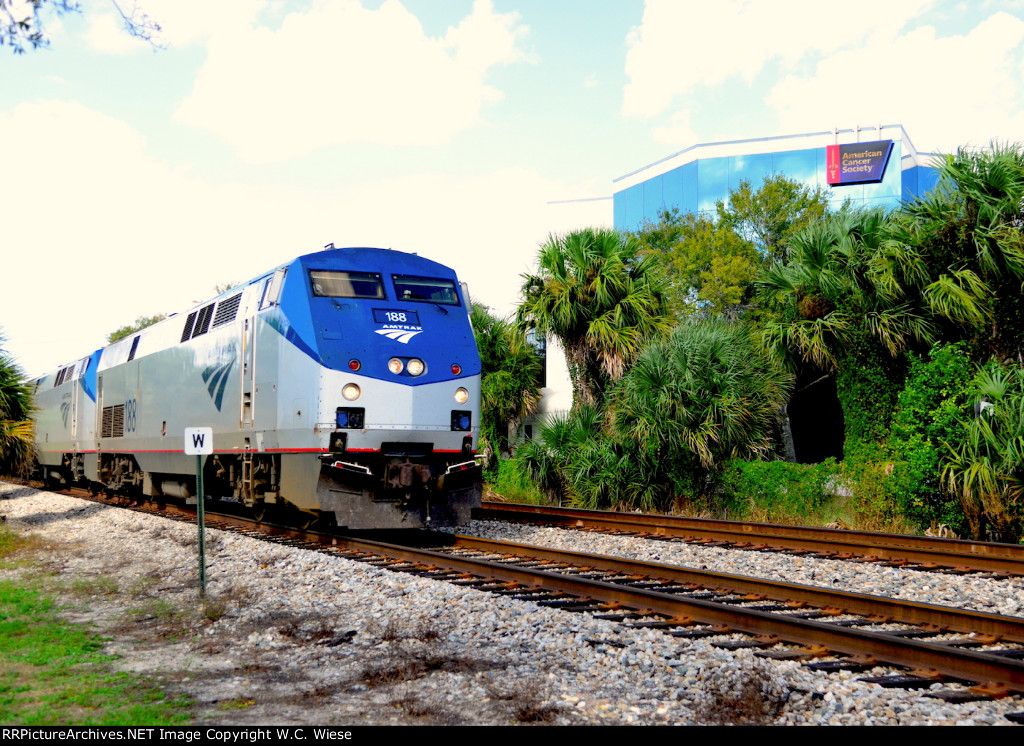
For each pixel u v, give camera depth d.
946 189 14.33
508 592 8.20
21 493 24.16
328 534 12.02
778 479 15.03
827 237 15.38
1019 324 13.81
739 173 44.59
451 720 4.73
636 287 18.88
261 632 6.72
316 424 10.73
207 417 14.27
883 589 8.66
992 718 4.68
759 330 16.84
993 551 10.80
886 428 14.30
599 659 5.87
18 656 5.89
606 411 17.91
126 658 5.99
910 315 14.17
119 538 12.93
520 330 19.62
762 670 5.35
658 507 16.55
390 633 6.53
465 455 11.67
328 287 11.39
